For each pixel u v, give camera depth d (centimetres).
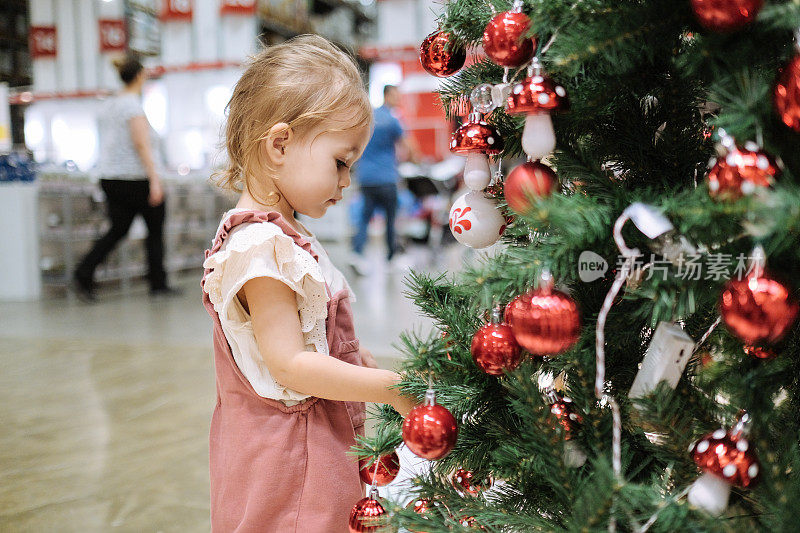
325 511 81
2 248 434
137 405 207
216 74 813
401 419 89
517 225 75
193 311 381
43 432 184
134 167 414
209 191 610
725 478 52
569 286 69
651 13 56
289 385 78
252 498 81
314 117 84
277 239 79
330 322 88
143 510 138
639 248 57
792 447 56
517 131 73
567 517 62
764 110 49
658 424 59
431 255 623
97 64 886
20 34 900
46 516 135
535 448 64
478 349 66
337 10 1024
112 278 492
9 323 346
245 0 792
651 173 67
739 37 52
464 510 70
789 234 49
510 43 61
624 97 68
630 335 70
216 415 90
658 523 56
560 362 69
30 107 904
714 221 50
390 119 528
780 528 50
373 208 534
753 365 60
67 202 457
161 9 812
